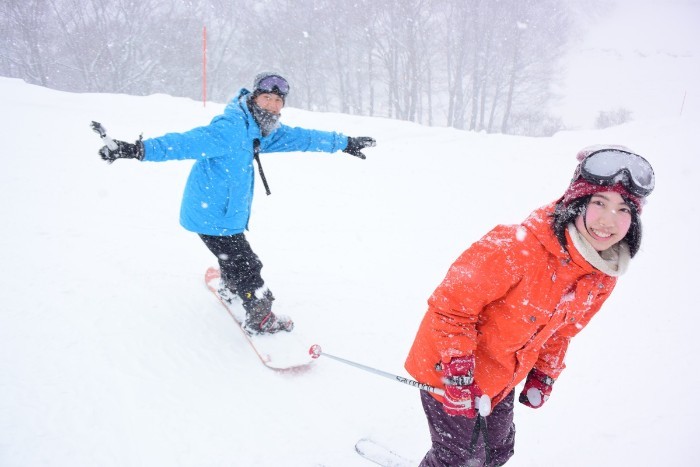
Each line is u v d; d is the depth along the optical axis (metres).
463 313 1.79
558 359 2.06
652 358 3.73
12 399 2.62
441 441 2.04
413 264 5.23
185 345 3.31
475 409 1.85
